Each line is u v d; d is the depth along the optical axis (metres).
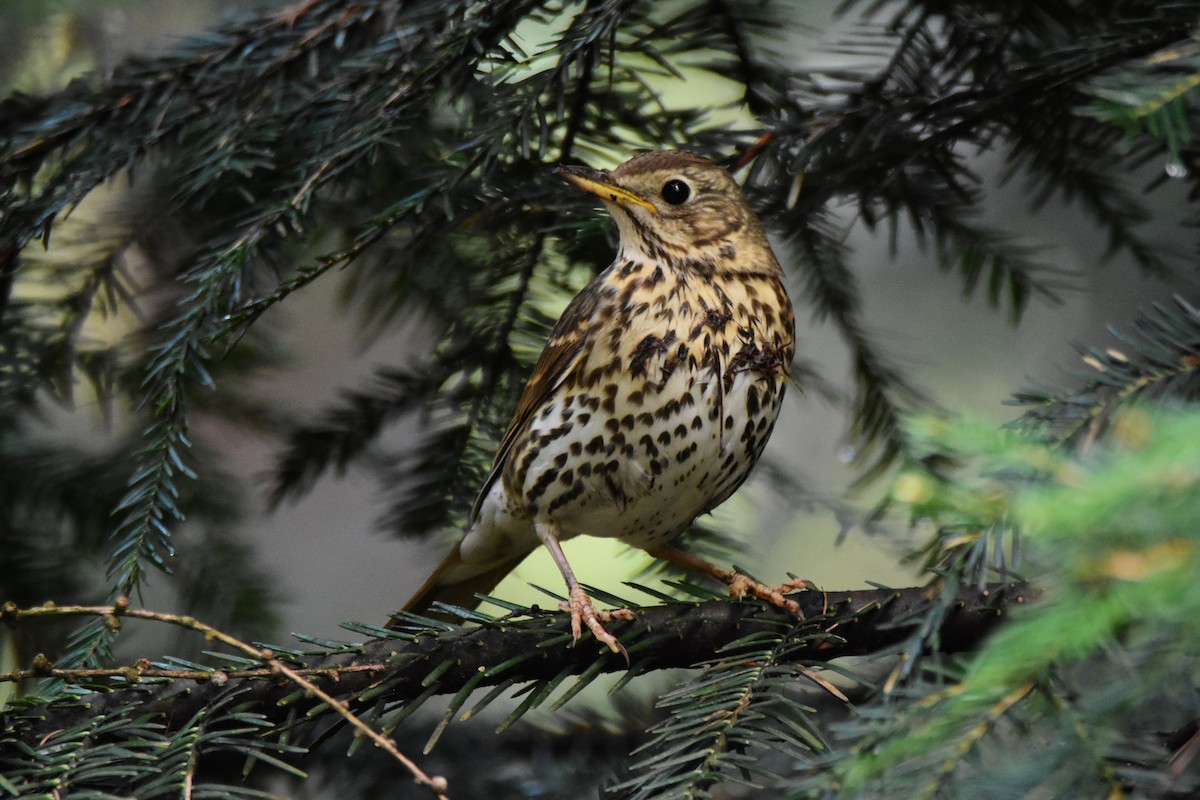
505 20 7.78
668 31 9.09
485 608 11.05
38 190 9.29
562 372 9.40
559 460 9.39
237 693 6.57
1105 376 6.01
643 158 9.55
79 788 5.84
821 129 8.15
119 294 10.83
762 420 9.45
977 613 6.64
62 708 6.49
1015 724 4.81
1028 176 9.74
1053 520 3.79
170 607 13.47
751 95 9.27
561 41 7.70
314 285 15.86
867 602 7.22
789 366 9.62
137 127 8.45
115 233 10.70
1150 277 12.38
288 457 10.76
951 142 8.82
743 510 13.29
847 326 10.47
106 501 11.18
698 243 9.30
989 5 8.98
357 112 7.95
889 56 9.15
